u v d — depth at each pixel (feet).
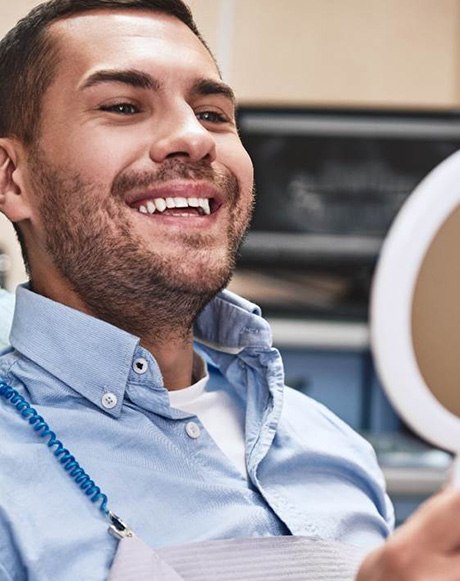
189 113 3.94
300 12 9.85
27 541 3.46
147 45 3.98
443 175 3.10
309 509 4.14
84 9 4.09
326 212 9.34
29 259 4.19
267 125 9.21
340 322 9.65
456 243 3.10
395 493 8.16
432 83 9.93
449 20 9.91
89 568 3.51
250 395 4.36
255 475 4.03
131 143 3.88
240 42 9.81
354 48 9.89
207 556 3.64
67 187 3.92
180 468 3.86
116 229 3.87
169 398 3.97
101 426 3.81
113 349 3.88
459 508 2.59
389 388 3.08
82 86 3.92
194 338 4.58
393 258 3.06
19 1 8.13
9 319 4.71
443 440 3.10
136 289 3.91
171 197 3.90
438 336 3.09
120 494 3.69
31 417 3.74
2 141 4.13
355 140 9.23
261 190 9.30
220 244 3.98
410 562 2.60
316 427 4.60
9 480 3.58
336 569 3.80
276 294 9.92
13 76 4.12
